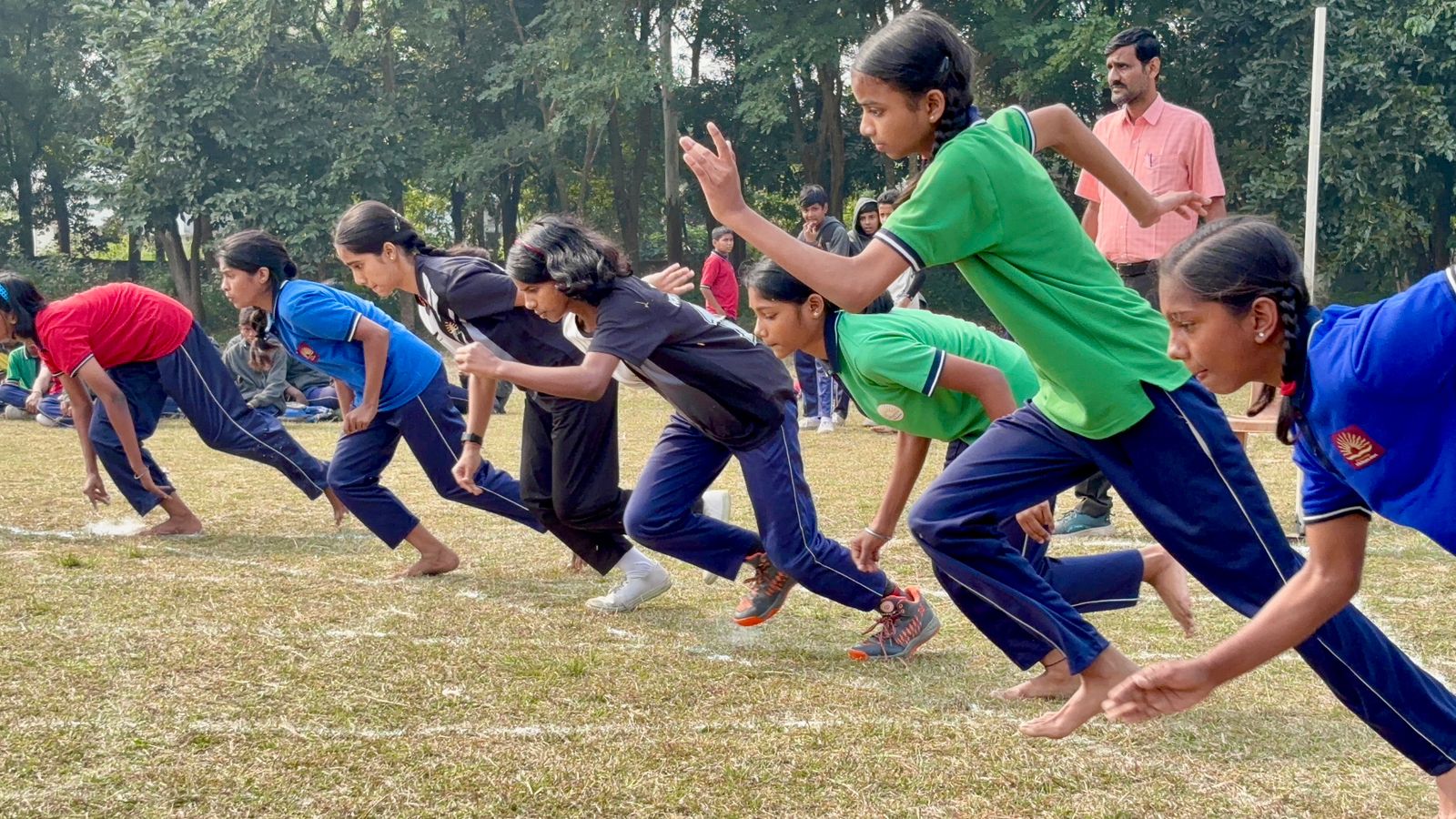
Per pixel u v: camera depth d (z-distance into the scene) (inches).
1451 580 181.2
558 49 899.4
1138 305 111.5
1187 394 108.8
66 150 1203.2
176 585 175.5
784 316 132.7
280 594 171.3
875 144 108.2
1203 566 111.7
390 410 186.5
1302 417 81.7
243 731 113.6
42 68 1106.1
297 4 924.6
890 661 143.3
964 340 135.4
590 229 140.6
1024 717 120.8
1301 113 800.9
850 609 171.3
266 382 431.8
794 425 147.7
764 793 100.6
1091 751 111.0
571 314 153.3
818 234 371.6
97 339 209.8
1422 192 854.5
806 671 138.5
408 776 103.2
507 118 1067.9
